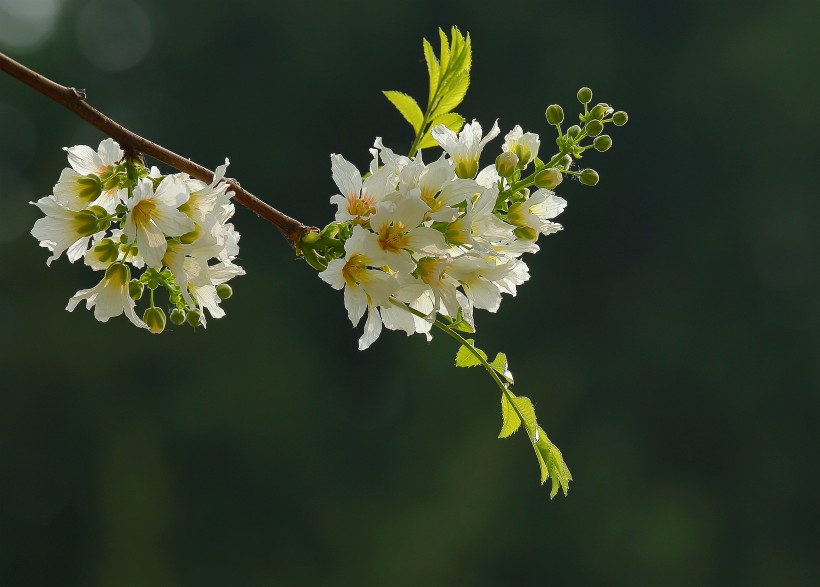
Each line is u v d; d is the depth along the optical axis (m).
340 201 2.37
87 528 24.08
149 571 23.58
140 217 2.32
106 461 24.31
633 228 27.23
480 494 23.27
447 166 2.43
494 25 27.42
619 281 27.06
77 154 2.41
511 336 26.45
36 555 23.98
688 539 23.77
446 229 2.42
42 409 24.59
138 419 24.58
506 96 27.59
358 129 27.95
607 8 27.55
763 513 25.05
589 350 26.47
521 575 22.98
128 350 24.92
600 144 2.58
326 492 24.36
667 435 25.73
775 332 26.17
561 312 26.75
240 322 25.62
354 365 26.00
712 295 26.66
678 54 27.42
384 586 23.06
